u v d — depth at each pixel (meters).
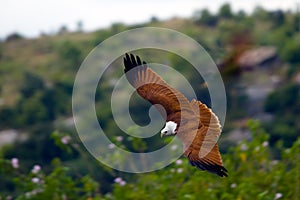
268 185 33.31
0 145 87.00
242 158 34.22
